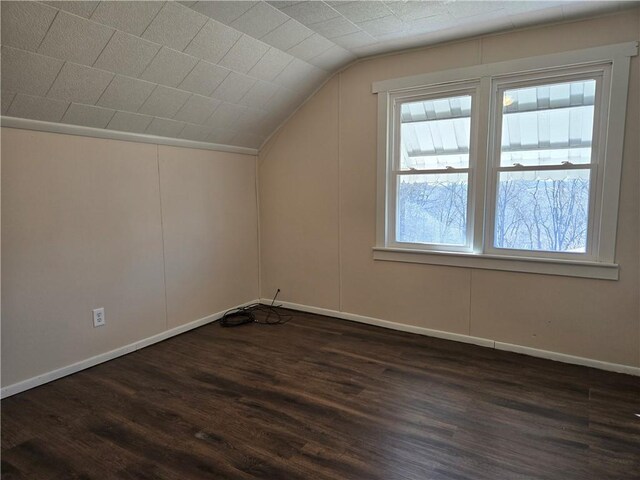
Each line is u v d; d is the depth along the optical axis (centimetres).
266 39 279
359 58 339
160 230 325
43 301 254
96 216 280
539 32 273
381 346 315
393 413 221
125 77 253
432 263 328
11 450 191
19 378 245
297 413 221
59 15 199
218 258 379
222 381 260
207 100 311
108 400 236
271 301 423
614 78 252
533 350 294
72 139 264
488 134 295
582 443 193
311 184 384
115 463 182
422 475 173
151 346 319
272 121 382
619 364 268
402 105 333
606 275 265
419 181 332
